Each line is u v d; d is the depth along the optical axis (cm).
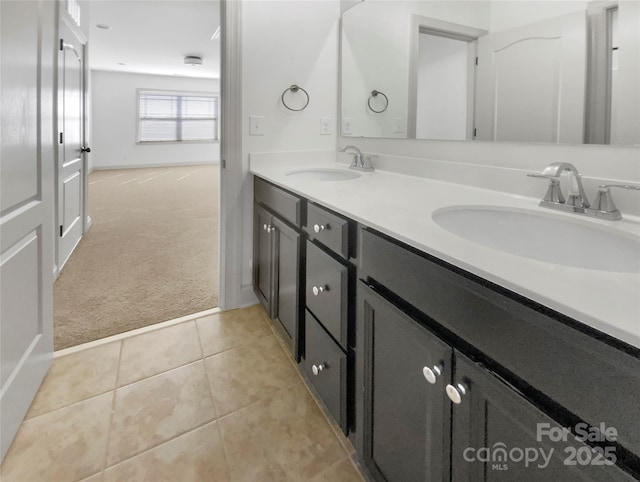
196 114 938
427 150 160
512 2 121
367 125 198
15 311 122
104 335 183
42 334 146
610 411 44
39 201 140
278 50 202
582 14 102
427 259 75
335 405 117
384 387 92
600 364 45
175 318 202
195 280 251
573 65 105
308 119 216
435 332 73
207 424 129
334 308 115
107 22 453
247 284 216
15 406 122
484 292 61
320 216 121
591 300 48
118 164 866
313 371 132
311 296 133
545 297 50
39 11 135
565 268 60
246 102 197
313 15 209
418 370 78
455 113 145
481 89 133
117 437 122
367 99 196
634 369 42
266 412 135
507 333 57
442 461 73
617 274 57
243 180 203
